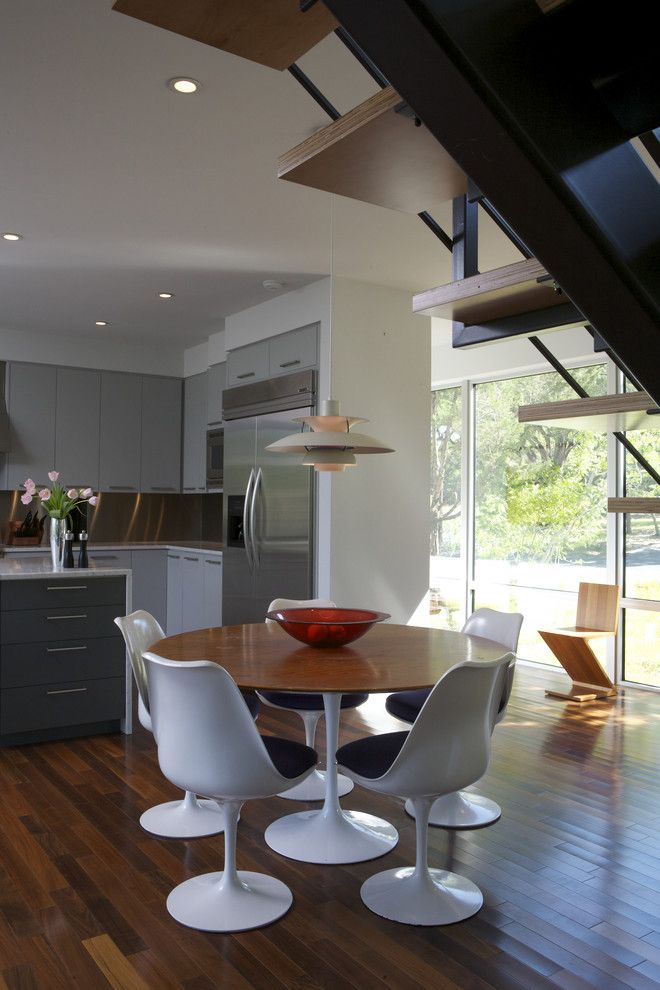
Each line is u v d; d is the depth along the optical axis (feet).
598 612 17.94
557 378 20.07
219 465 22.44
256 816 10.73
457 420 22.97
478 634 11.52
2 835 10.02
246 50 4.34
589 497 19.34
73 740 14.11
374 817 10.57
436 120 2.64
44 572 13.74
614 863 9.43
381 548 17.62
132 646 9.87
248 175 11.98
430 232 14.34
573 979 7.13
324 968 7.23
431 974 7.16
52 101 9.80
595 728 15.01
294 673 8.25
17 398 22.50
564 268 2.87
